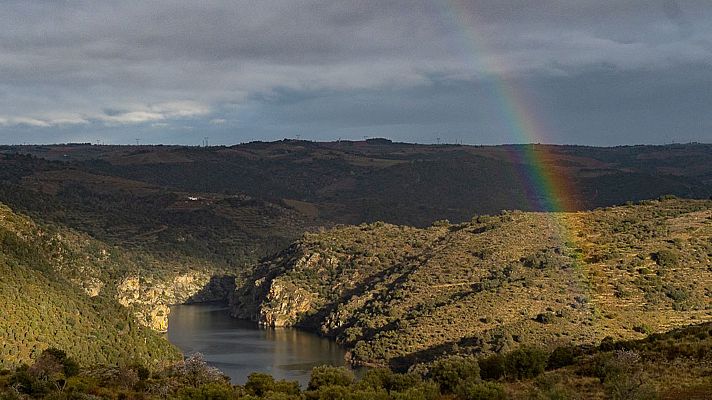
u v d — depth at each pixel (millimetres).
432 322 157000
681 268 156125
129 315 153375
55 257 184250
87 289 182375
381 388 73375
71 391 78875
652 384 60906
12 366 101312
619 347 78188
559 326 132375
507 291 159875
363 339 180375
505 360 77000
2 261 135875
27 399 76125
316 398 72250
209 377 92250
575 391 63188
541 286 159375
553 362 78125
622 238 180500
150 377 92188
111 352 125062
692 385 60531
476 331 143375
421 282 188500
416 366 127250
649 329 126812
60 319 127250
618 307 140750
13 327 113188
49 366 86625
